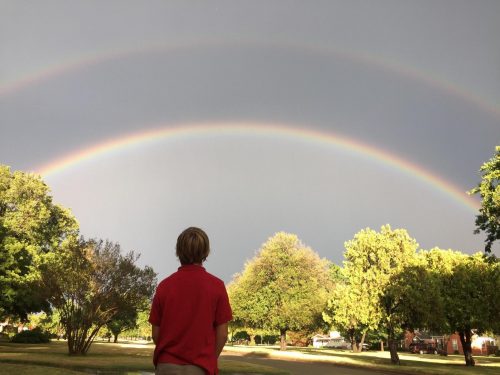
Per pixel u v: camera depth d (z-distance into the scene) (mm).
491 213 25281
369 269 37281
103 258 28531
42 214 45906
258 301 57938
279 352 47062
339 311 39531
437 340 73500
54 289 27172
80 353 27516
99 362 20438
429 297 33781
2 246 36781
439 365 33469
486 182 25234
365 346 78688
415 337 78812
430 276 35375
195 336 2838
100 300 27859
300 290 56219
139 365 19188
